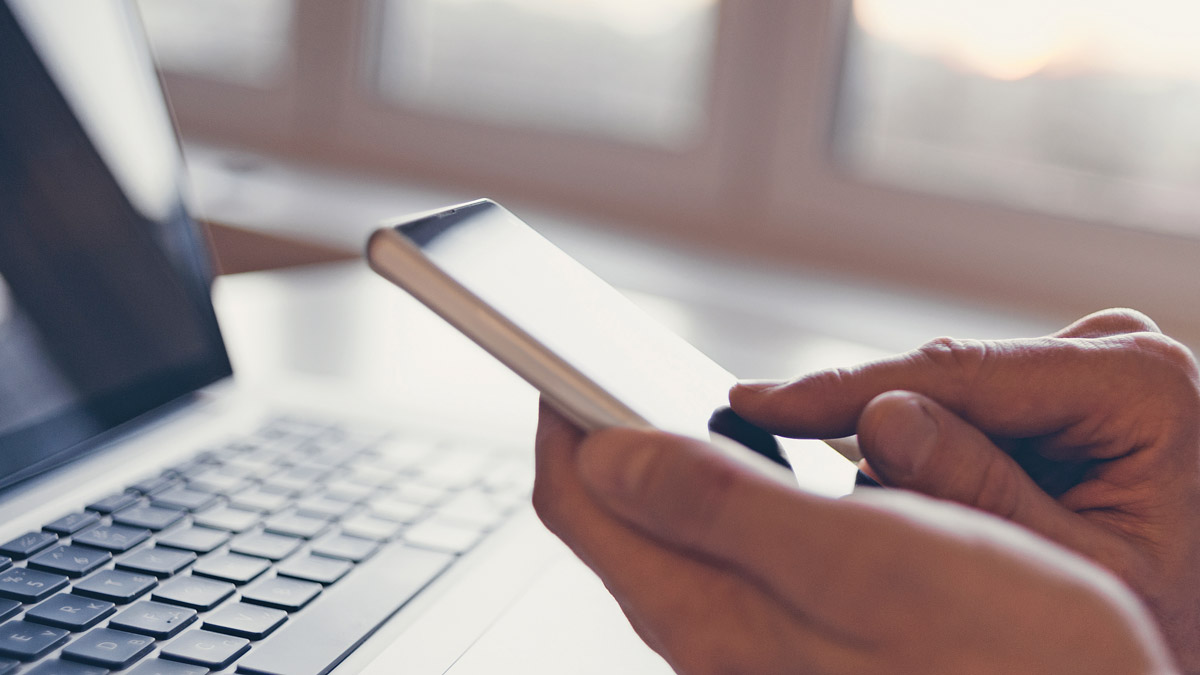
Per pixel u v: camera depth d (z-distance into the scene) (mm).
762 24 1216
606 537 273
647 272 1084
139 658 299
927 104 1175
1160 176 1090
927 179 1181
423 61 1438
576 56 1355
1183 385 349
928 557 233
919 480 299
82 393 459
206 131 1549
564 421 289
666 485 243
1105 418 347
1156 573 349
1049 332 1029
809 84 1202
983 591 231
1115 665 233
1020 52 1124
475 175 1413
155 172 543
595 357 285
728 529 240
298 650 315
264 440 494
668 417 284
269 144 1521
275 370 628
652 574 267
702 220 1297
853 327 938
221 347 562
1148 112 1084
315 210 1189
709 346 806
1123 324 390
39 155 465
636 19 1309
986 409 332
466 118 1410
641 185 1323
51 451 434
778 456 330
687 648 265
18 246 444
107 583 337
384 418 544
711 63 1257
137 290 511
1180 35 1059
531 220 1301
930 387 327
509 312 271
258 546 379
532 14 1364
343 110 1473
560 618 356
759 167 1252
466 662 322
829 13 1180
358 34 1440
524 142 1383
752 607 254
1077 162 1117
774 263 1220
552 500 284
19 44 466
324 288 868
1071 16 1095
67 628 309
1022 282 1140
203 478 439
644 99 1327
